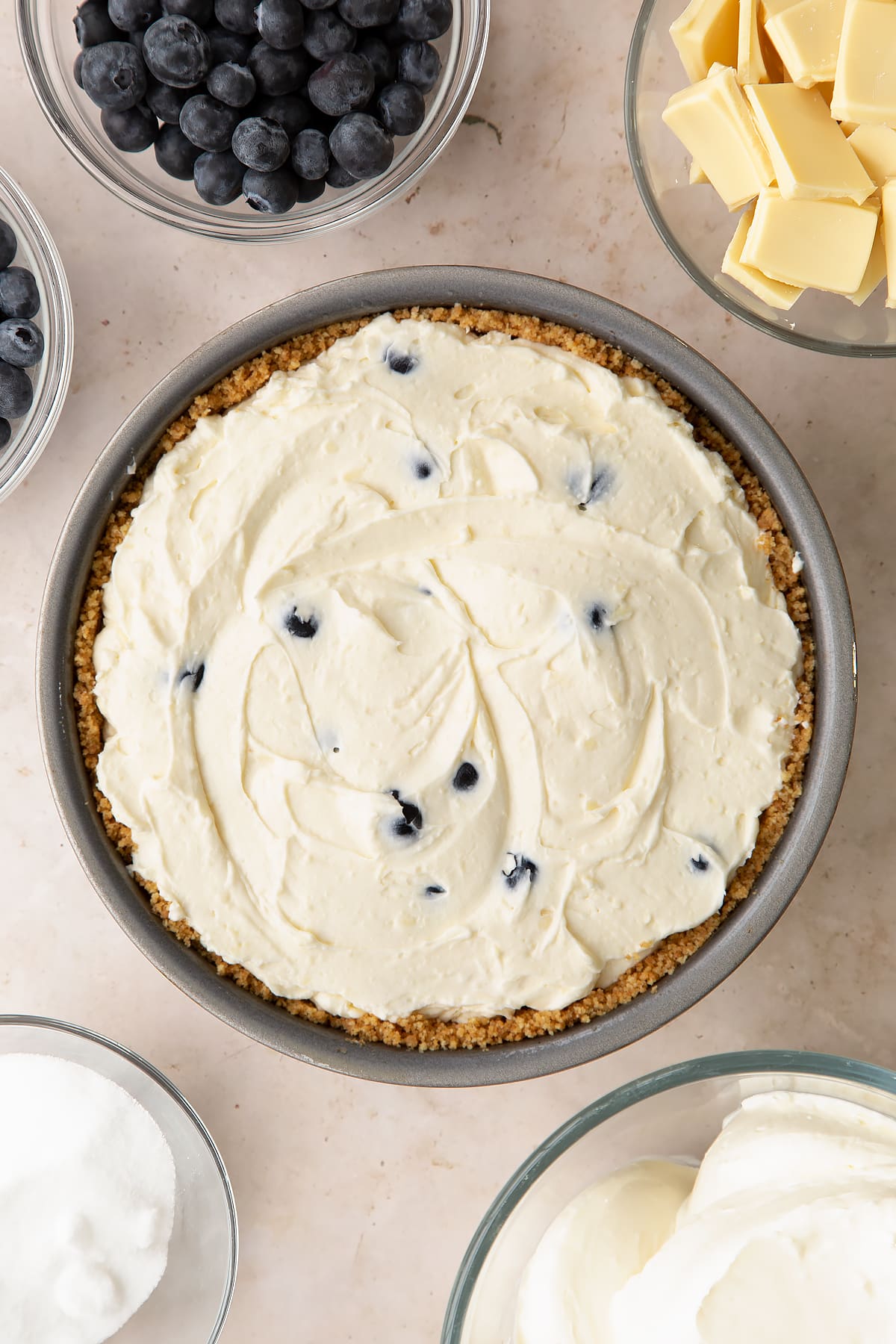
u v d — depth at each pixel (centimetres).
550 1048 67
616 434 67
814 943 74
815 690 68
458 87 71
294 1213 75
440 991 67
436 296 67
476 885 67
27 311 70
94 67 67
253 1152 75
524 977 67
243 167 69
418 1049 68
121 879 67
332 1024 68
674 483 67
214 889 67
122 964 75
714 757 67
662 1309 65
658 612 67
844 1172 65
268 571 67
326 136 69
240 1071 75
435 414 67
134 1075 74
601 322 67
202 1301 75
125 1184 74
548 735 67
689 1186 69
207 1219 74
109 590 67
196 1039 75
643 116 69
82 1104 74
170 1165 74
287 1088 75
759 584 67
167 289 73
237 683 67
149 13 67
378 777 67
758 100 66
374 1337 75
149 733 67
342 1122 75
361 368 67
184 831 67
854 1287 63
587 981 67
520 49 73
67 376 72
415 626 67
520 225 73
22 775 74
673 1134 69
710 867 67
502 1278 68
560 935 67
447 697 67
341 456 67
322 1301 75
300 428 67
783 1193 65
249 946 67
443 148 71
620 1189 68
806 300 70
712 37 68
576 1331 66
